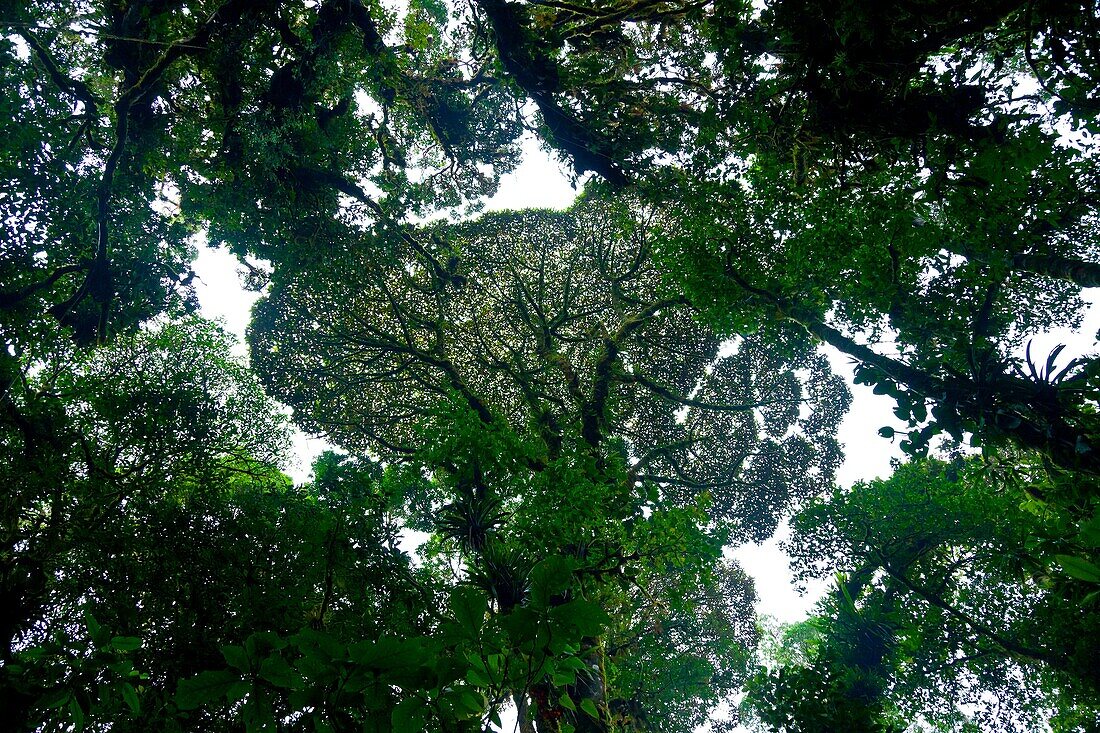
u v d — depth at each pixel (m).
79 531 9.12
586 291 20.98
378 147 15.84
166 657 8.24
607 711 10.42
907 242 9.60
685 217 11.91
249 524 9.91
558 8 12.27
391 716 1.81
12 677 2.67
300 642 1.78
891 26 7.51
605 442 17.14
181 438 12.28
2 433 10.34
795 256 10.46
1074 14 7.25
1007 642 12.62
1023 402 7.57
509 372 18.89
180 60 12.19
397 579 10.66
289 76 12.01
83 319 10.83
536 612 1.82
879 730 11.01
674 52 12.13
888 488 14.53
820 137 9.83
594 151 10.89
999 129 8.67
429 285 18.80
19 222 9.77
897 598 13.93
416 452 11.05
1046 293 10.82
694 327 19.91
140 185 11.28
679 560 11.57
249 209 13.26
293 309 18.75
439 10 14.73
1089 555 8.23
